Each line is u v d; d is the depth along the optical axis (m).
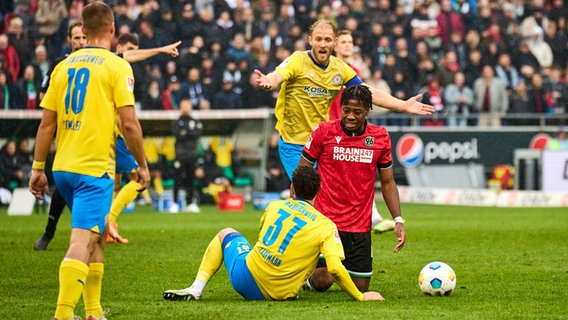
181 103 36.44
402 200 38.47
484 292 14.39
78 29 19.31
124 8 40.28
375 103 16.19
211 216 31.41
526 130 39.50
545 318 11.91
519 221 29.05
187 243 21.88
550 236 23.92
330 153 14.19
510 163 39.41
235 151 39.19
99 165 11.16
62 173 11.16
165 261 18.34
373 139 14.20
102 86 11.20
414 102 16.16
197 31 40.91
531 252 20.20
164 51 18.48
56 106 11.45
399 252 20.23
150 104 37.81
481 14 45.78
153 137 37.66
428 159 38.81
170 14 40.91
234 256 13.33
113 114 11.29
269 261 12.98
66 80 11.30
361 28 43.31
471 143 39.12
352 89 13.95
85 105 11.16
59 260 18.34
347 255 14.22
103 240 11.45
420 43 42.50
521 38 45.91
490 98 41.62
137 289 14.73
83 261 10.86
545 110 42.75
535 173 39.16
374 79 40.19
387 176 14.41
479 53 43.94
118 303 13.13
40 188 11.78
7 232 24.73
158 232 24.83
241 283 13.19
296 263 12.95
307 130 17.00
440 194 38.53
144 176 11.47
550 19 47.44
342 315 11.82
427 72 41.66
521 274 16.56
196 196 38.16
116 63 11.30
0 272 16.64
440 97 41.31
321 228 12.90
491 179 39.31
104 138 11.18
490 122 41.62
